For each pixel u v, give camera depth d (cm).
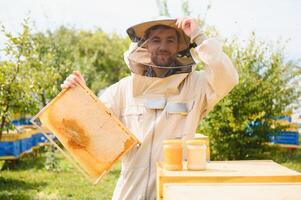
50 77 792
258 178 171
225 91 249
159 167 208
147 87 264
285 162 1015
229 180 171
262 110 882
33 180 821
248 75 864
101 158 239
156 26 260
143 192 248
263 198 150
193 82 265
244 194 154
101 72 2734
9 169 959
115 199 261
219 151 883
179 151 198
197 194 154
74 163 241
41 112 249
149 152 252
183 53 264
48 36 1969
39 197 662
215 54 234
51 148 972
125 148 239
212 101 256
